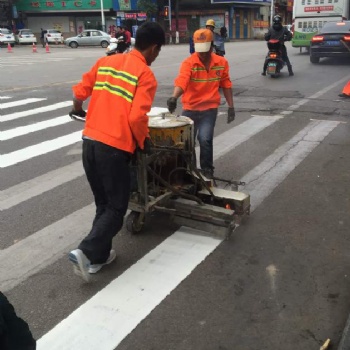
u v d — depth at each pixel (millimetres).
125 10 45594
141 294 3275
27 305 3184
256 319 2984
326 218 4367
